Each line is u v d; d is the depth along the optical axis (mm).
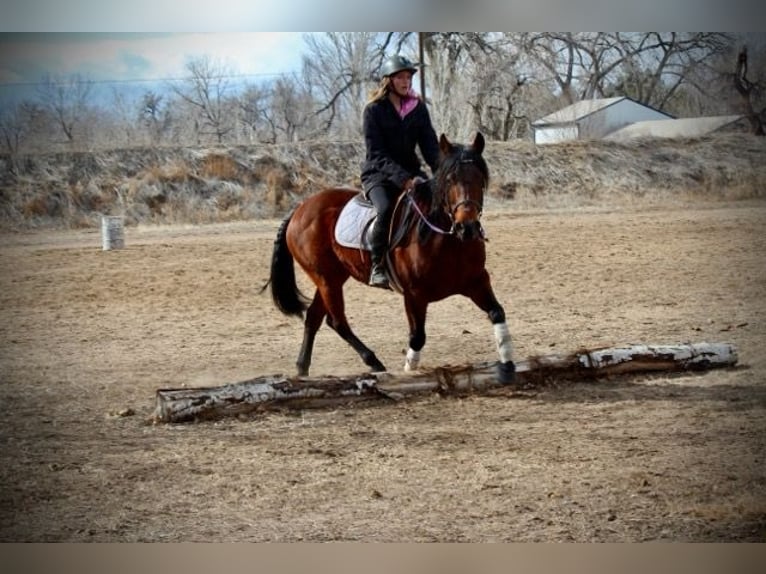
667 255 15180
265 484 5359
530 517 4812
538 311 10945
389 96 7188
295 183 26625
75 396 7637
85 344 9945
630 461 5551
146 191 25453
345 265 7594
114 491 5344
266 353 9258
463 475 5398
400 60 7105
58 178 25547
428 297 6984
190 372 8477
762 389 7004
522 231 19031
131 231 22703
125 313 11820
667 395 6906
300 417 6621
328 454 5812
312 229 7734
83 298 13000
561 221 20953
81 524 4910
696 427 6160
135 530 4820
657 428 6152
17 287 13977
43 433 6535
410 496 5121
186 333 10445
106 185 25547
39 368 8781
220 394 6652
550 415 6492
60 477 5594
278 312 11586
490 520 4785
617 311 10758
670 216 21156
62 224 24188
